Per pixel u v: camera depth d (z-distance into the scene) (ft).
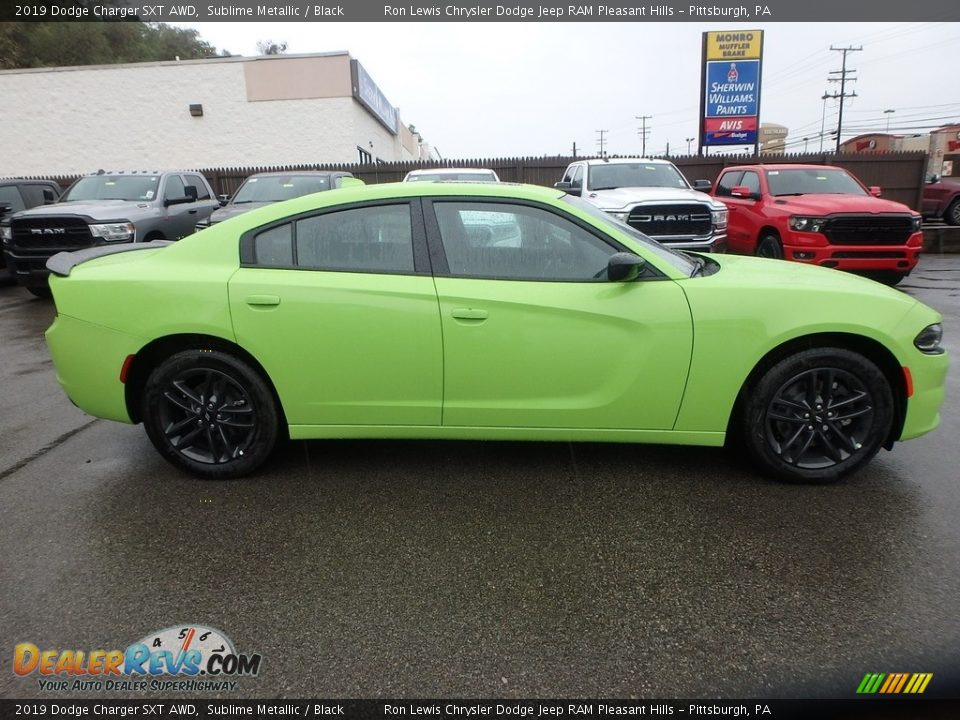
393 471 11.80
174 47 149.38
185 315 10.57
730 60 56.54
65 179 57.06
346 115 68.85
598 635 7.44
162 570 8.81
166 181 35.04
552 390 10.57
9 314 27.84
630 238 10.71
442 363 10.49
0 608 8.04
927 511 10.07
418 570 8.74
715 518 9.96
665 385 10.40
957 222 54.60
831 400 10.61
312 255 10.78
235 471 11.39
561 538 9.48
